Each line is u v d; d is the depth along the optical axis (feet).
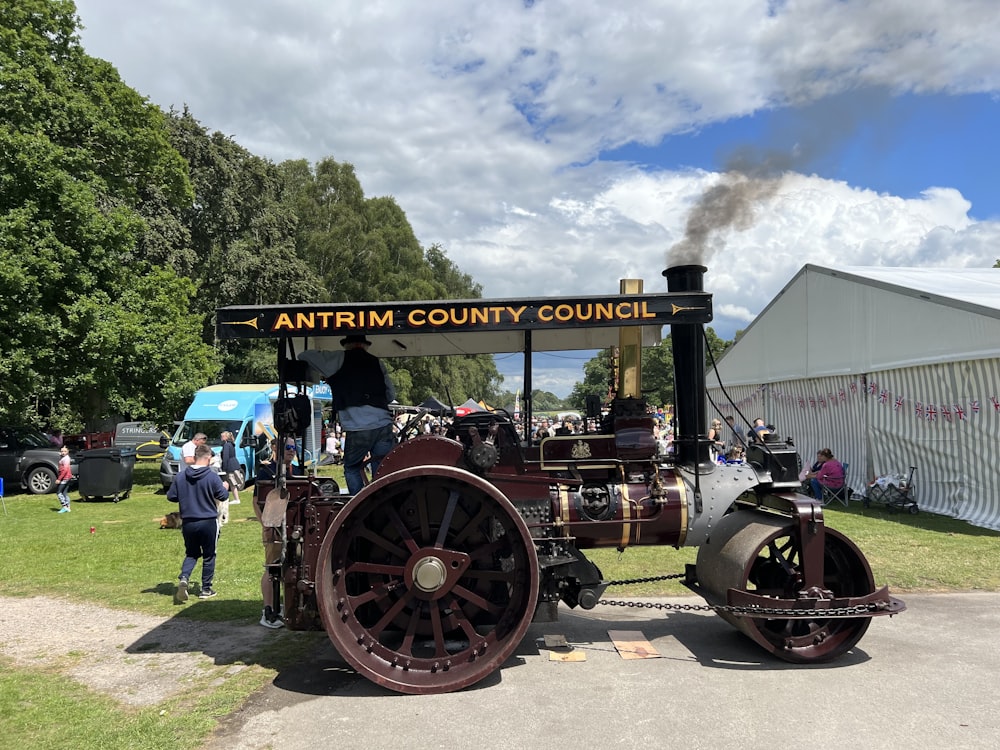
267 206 103.45
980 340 31.78
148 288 55.88
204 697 12.97
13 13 51.72
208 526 20.39
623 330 15.84
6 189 47.85
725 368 59.77
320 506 13.87
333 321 14.06
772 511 15.62
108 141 56.44
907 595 19.56
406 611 15.02
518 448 14.83
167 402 55.21
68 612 19.21
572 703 12.37
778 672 13.79
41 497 47.85
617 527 14.82
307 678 13.91
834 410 43.60
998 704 12.17
